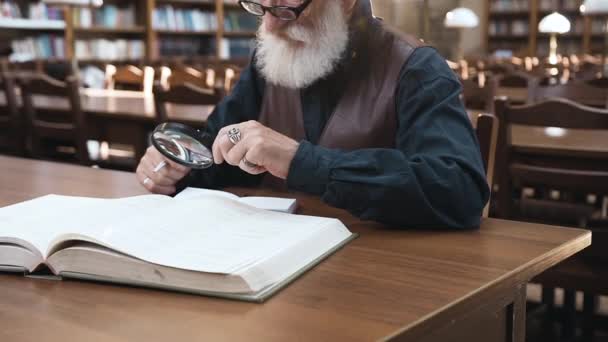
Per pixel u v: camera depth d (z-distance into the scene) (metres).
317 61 1.58
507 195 2.66
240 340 0.80
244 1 1.55
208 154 1.56
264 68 1.66
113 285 0.99
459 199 1.28
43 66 8.71
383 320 0.85
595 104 4.06
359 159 1.29
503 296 1.05
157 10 11.03
